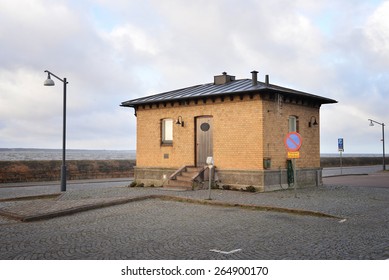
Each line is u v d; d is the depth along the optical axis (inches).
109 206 553.0
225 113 764.6
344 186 853.8
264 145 717.9
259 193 685.9
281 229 399.2
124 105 909.8
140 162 900.6
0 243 346.0
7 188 939.3
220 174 764.6
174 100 818.8
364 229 398.6
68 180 1246.9
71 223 440.5
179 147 831.1
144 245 335.6
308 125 840.9
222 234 376.5
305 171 823.7
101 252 313.4
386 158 2876.5
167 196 615.5
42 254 308.7
